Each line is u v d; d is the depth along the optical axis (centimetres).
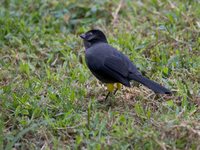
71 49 1380
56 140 1005
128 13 1521
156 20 1461
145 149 963
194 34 1373
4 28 1455
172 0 1546
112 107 1138
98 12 1539
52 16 1533
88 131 1022
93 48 1184
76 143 992
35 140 1024
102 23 1497
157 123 1024
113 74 1117
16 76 1272
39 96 1166
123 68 1115
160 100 1148
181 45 1346
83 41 1370
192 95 1138
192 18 1433
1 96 1140
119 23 1491
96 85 1228
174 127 986
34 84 1217
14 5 1569
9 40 1425
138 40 1381
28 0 1575
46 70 1280
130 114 1085
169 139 977
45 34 1459
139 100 1145
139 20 1491
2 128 1024
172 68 1246
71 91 1167
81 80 1226
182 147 967
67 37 1430
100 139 984
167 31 1398
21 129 1038
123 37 1405
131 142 977
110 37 1407
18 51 1389
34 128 1037
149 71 1254
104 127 1030
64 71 1286
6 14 1521
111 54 1148
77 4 1556
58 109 1114
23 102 1125
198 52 1307
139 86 1209
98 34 1231
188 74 1220
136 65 1261
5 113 1089
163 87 1075
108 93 1166
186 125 988
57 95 1169
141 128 1024
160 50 1330
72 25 1516
